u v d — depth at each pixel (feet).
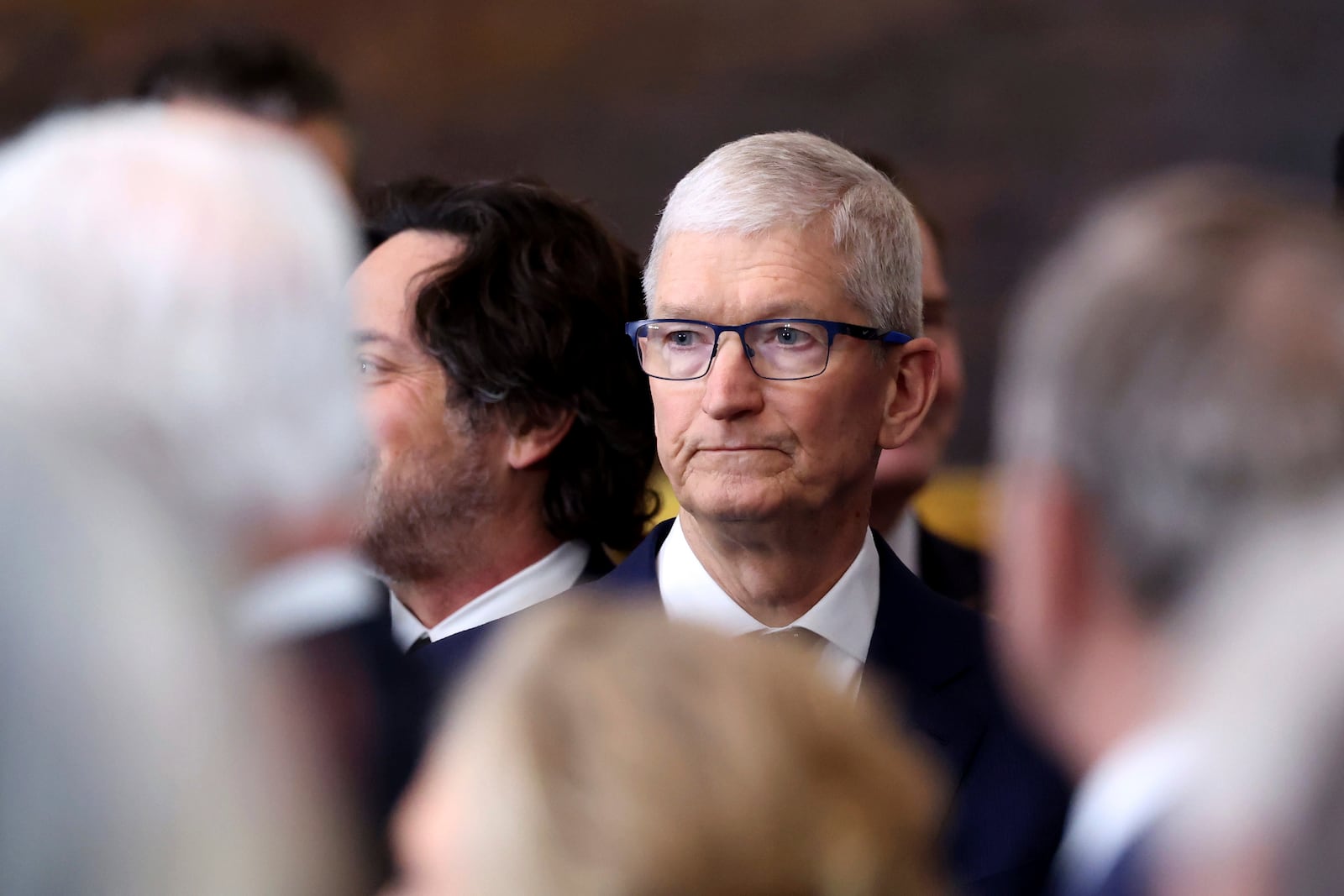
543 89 91.50
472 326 20.35
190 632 7.07
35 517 6.99
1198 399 7.42
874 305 17.15
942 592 28.99
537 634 8.38
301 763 7.32
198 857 6.68
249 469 8.27
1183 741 7.84
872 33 88.17
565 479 21.20
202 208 8.54
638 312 22.30
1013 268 85.20
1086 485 7.76
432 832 8.09
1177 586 7.60
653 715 7.73
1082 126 85.10
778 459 16.75
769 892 7.40
